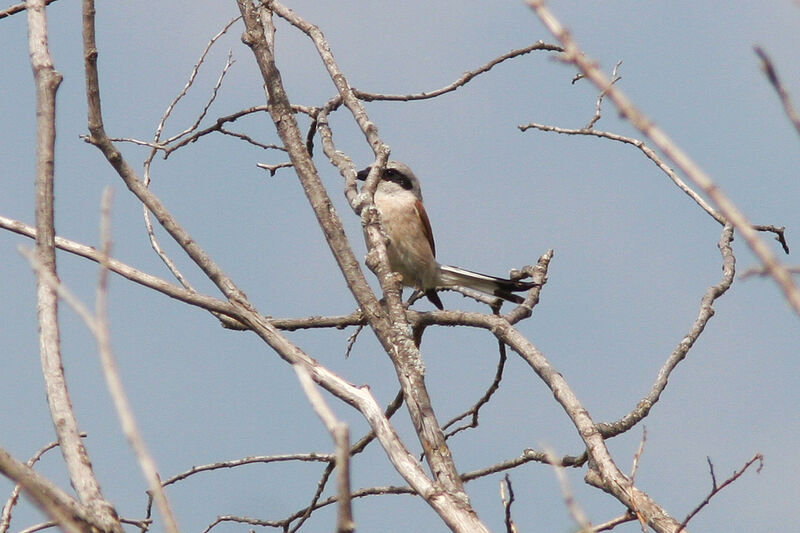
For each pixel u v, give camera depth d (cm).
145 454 353
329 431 333
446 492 610
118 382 362
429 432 726
